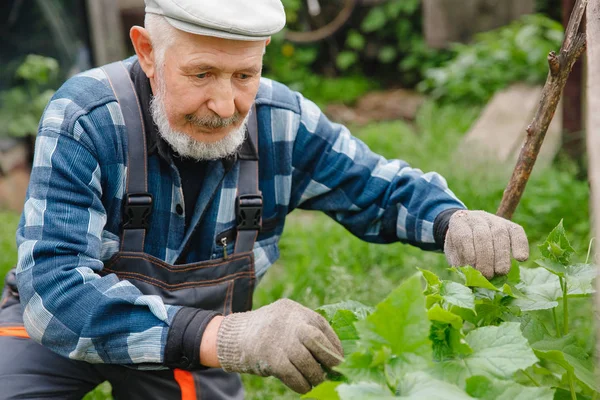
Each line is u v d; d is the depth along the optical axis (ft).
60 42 20.24
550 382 6.74
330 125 7.52
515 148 18.01
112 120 6.63
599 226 3.84
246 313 5.67
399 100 26.89
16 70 19.74
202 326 5.76
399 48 30.22
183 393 7.43
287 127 7.27
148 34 6.35
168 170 6.81
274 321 5.41
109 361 6.14
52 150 6.45
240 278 7.20
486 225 6.23
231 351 5.54
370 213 7.45
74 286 6.14
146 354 5.89
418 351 4.26
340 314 5.52
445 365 4.77
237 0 6.05
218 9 5.95
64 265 6.23
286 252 14.40
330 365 5.37
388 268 13.07
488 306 5.73
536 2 27.61
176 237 7.00
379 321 4.29
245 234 7.12
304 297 10.77
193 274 7.00
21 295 6.36
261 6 6.18
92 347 6.11
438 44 26.61
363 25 29.55
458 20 26.20
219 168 6.92
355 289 10.68
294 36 29.81
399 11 29.78
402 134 21.18
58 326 6.16
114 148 6.63
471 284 5.61
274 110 7.25
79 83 6.76
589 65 4.77
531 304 5.77
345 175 7.39
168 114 6.42
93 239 6.45
